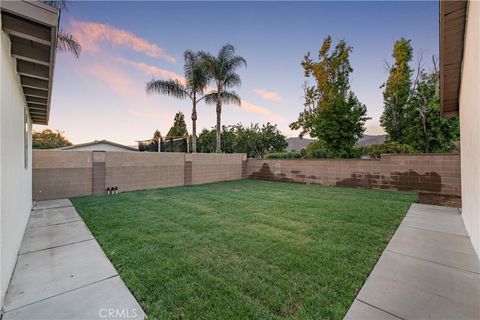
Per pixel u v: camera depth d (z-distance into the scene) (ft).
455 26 12.41
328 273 8.62
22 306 6.81
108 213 17.39
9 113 8.92
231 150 69.77
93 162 25.90
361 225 14.47
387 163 29.55
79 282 8.05
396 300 7.05
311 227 14.06
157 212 17.72
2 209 7.33
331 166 34.45
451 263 9.51
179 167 34.55
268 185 34.91
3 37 8.05
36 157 22.26
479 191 9.63
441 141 42.55
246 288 7.62
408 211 18.16
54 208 19.15
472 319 6.21
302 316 6.31
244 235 12.62
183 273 8.55
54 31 8.16
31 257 10.02
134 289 7.57
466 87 13.12
